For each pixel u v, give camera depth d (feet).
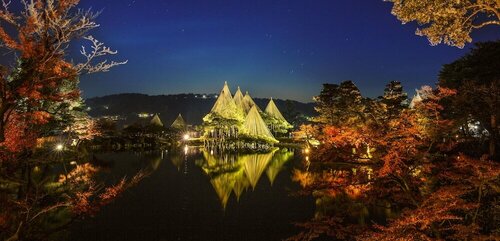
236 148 275.59
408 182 34.86
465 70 87.15
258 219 73.31
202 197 93.91
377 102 117.80
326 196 72.64
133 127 273.13
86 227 65.16
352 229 37.68
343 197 56.65
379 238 29.66
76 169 110.73
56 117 90.43
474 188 33.68
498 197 36.52
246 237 62.69
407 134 34.45
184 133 337.31
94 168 120.57
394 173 34.94
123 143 252.42
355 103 149.79
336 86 162.40
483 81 81.46
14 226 36.63
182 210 80.38
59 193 70.33
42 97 33.35
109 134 249.14
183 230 66.49
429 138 36.91
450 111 50.70
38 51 30.27
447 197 29.53
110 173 128.77
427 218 28.17
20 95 31.94
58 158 105.70
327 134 39.75
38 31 30.22
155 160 179.73
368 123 42.22
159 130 297.12
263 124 288.10
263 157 201.05
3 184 52.21
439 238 30.32
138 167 149.79
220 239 61.21
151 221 71.26
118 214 75.25
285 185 110.42
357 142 36.96
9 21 29.30
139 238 61.16
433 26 39.22
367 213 62.03
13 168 43.32
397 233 28.84
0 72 30.68
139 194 95.96
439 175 34.40
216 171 143.02
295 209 80.64
